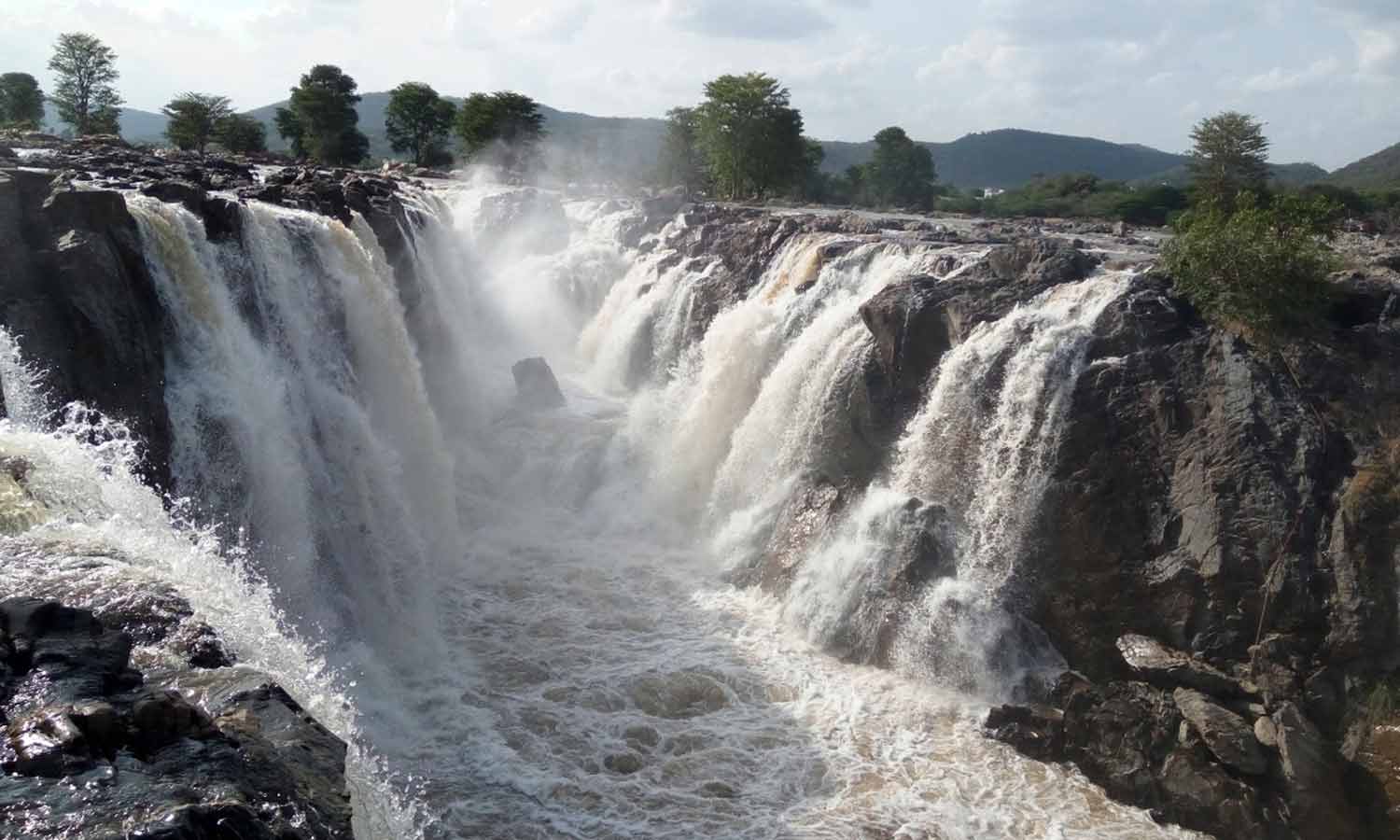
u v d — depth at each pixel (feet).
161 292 73.26
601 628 84.28
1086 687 70.59
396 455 94.38
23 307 61.82
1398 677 63.00
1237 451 71.87
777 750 68.28
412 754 65.77
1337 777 61.77
